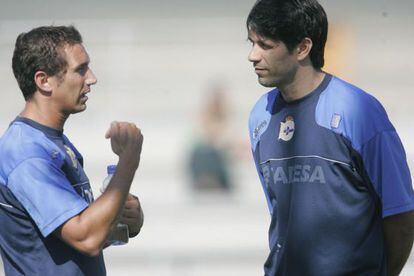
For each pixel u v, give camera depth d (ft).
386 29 114.52
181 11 116.26
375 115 37.37
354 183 37.70
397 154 37.32
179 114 112.88
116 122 36.27
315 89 38.37
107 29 115.44
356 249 38.04
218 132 108.27
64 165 36.81
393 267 39.42
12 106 112.88
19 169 35.32
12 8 114.42
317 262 38.32
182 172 108.37
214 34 115.75
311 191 38.11
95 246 34.99
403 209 37.19
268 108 40.24
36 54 36.45
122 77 114.93
